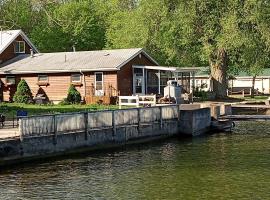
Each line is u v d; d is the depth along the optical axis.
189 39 55.12
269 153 27.03
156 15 56.09
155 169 23.31
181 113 35.03
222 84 58.84
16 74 53.47
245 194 18.59
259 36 53.22
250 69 55.88
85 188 19.88
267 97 68.31
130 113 31.28
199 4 53.88
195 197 18.34
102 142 29.42
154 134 33.12
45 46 76.44
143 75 51.09
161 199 18.16
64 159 26.17
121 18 72.19
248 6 51.81
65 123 27.16
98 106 45.41
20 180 21.33
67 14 76.19
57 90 51.59
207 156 26.53
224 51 56.94
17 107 43.84
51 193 19.17
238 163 24.39
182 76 56.97
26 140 25.14
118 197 18.53
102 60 50.47
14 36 57.47
